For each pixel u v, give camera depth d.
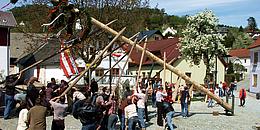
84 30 15.16
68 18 13.82
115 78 34.72
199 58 39.62
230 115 21.91
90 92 17.05
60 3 13.60
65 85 16.36
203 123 18.38
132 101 13.97
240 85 61.50
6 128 14.61
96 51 24.34
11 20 37.53
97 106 11.05
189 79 19.81
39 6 27.77
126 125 13.99
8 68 37.34
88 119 10.86
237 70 85.94
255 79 48.19
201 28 39.50
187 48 39.44
